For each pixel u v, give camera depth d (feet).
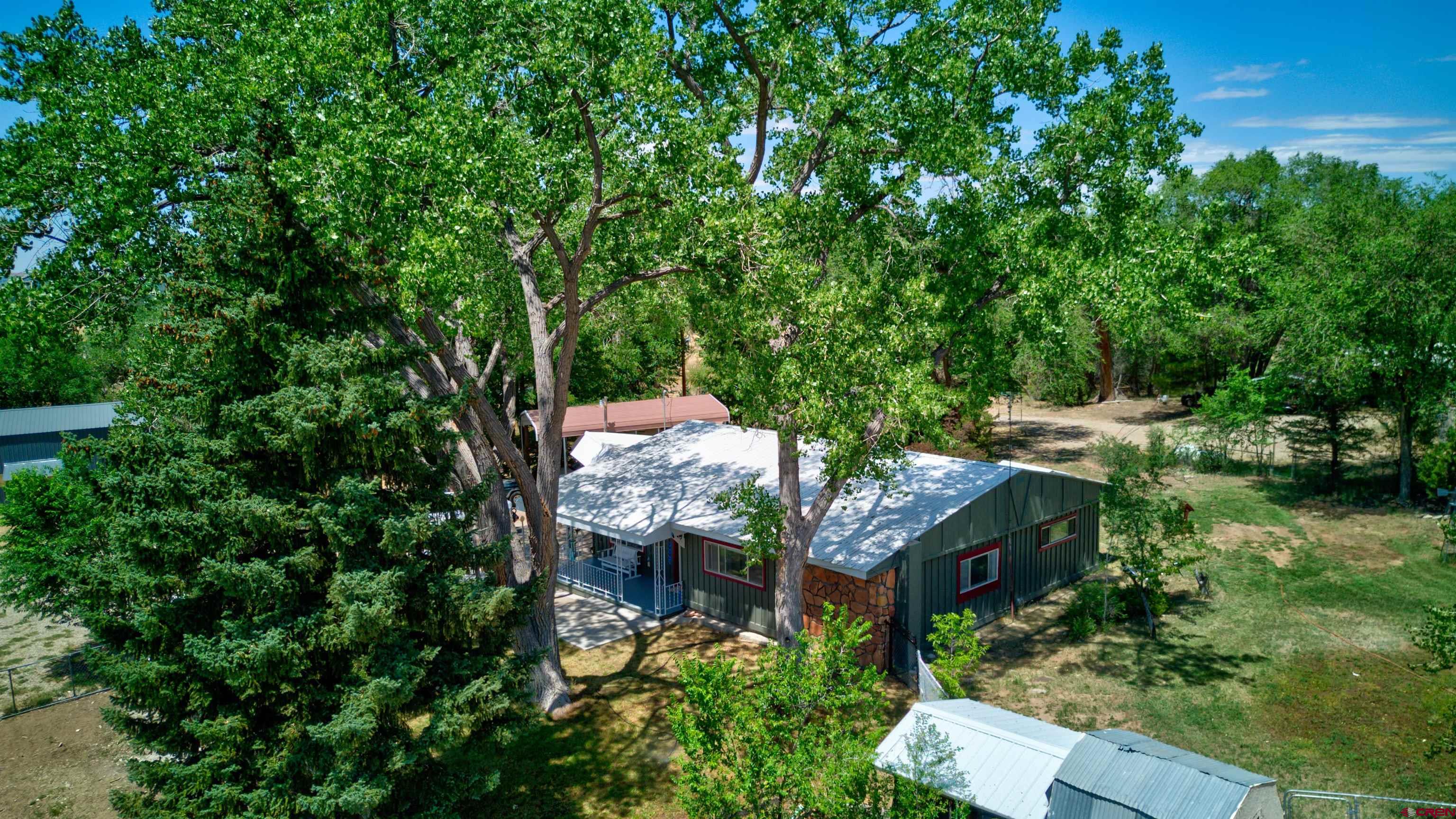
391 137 36.50
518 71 40.22
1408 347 80.28
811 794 26.20
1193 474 101.19
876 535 53.67
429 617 33.45
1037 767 28.89
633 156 41.16
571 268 44.47
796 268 41.55
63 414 123.34
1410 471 85.46
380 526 31.58
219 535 29.60
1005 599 61.36
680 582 65.72
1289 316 89.66
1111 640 55.72
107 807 41.63
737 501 51.78
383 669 30.86
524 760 43.68
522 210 40.88
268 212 31.94
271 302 31.14
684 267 45.70
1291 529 78.38
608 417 118.93
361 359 32.50
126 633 31.24
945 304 47.50
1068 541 67.62
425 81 44.29
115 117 39.86
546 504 48.42
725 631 60.59
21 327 40.09
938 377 102.06
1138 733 43.60
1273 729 43.73
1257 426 101.40
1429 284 79.30
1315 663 51.16
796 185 49.24
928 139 45.27
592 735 45.98
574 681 53.01
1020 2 46.19
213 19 44.45
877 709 32.71
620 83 37.14
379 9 40.73
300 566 30.35
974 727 31.40
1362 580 64.69
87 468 53.78
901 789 27.12
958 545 55.83
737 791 26.91
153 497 28.68
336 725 28.48
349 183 34.68
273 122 34.40
